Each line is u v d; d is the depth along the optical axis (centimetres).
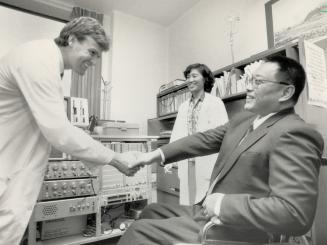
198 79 219
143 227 85
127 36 346
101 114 321
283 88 90
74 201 193
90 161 98
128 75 341
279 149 75
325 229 145
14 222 89
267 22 234
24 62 90
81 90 304
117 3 325
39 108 88
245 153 87
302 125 78
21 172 94
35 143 99
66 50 105
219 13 296
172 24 380
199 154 118
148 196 234
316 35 193
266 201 67
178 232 82
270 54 190
